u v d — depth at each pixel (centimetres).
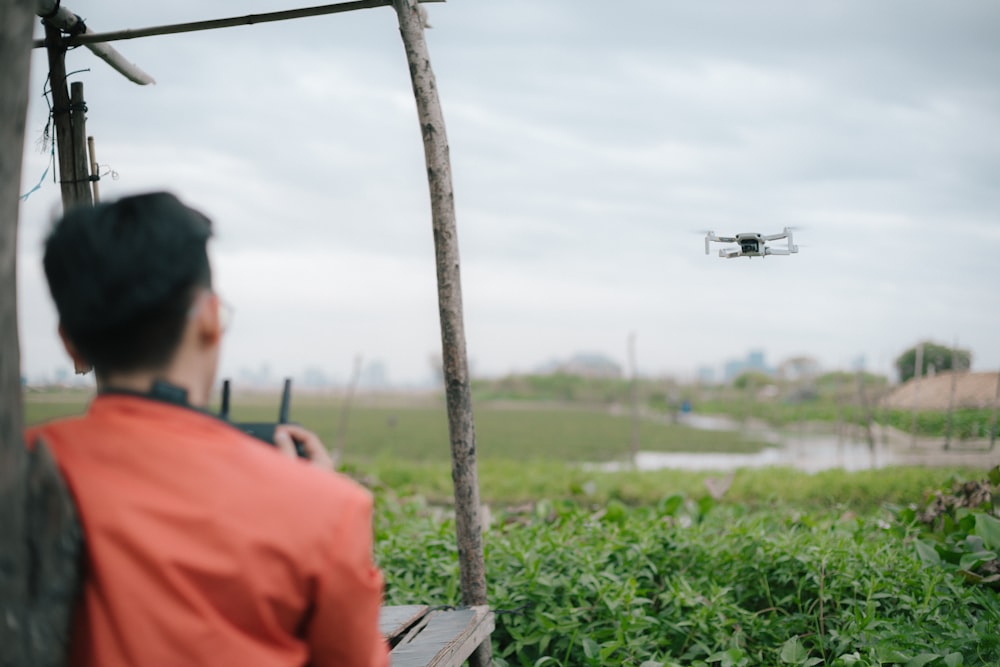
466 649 334
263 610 126
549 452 2620
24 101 137
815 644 436
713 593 469
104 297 133
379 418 4822
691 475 1490
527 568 464
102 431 132
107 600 124
